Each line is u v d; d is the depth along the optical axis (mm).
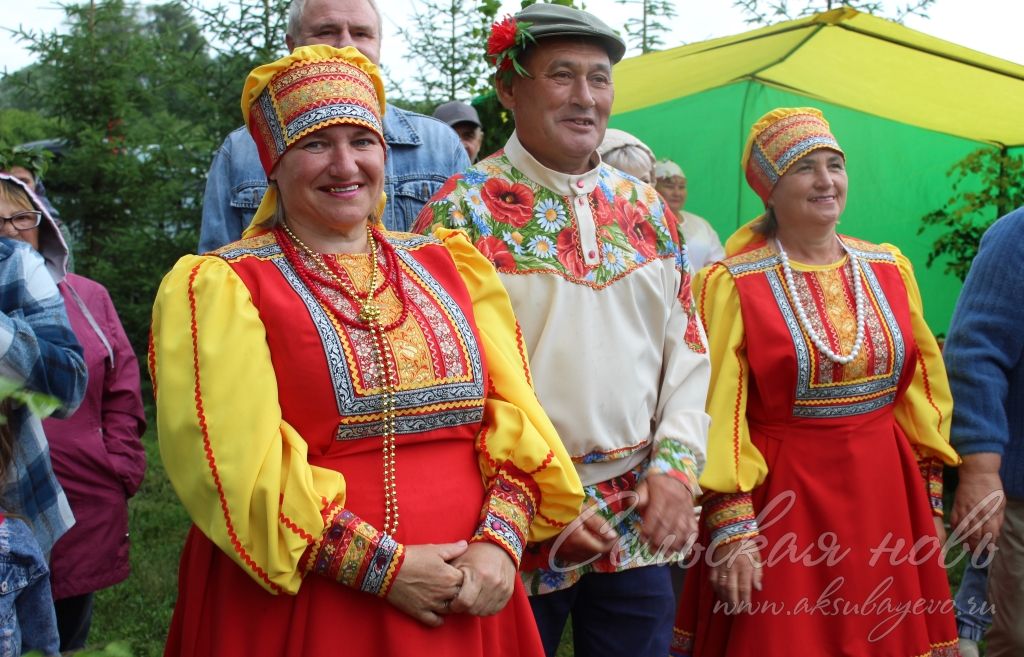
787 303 3260
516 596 2217
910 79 5344
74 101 8820
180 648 2141
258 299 2033
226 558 2020
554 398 2557
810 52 5141
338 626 1948
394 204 3344
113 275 7891
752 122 6035
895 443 3316
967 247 6434
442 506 2062
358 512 1999
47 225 2676
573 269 2619
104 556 3463
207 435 1902
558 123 2641
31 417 2363
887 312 3316
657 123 6246
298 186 2129
